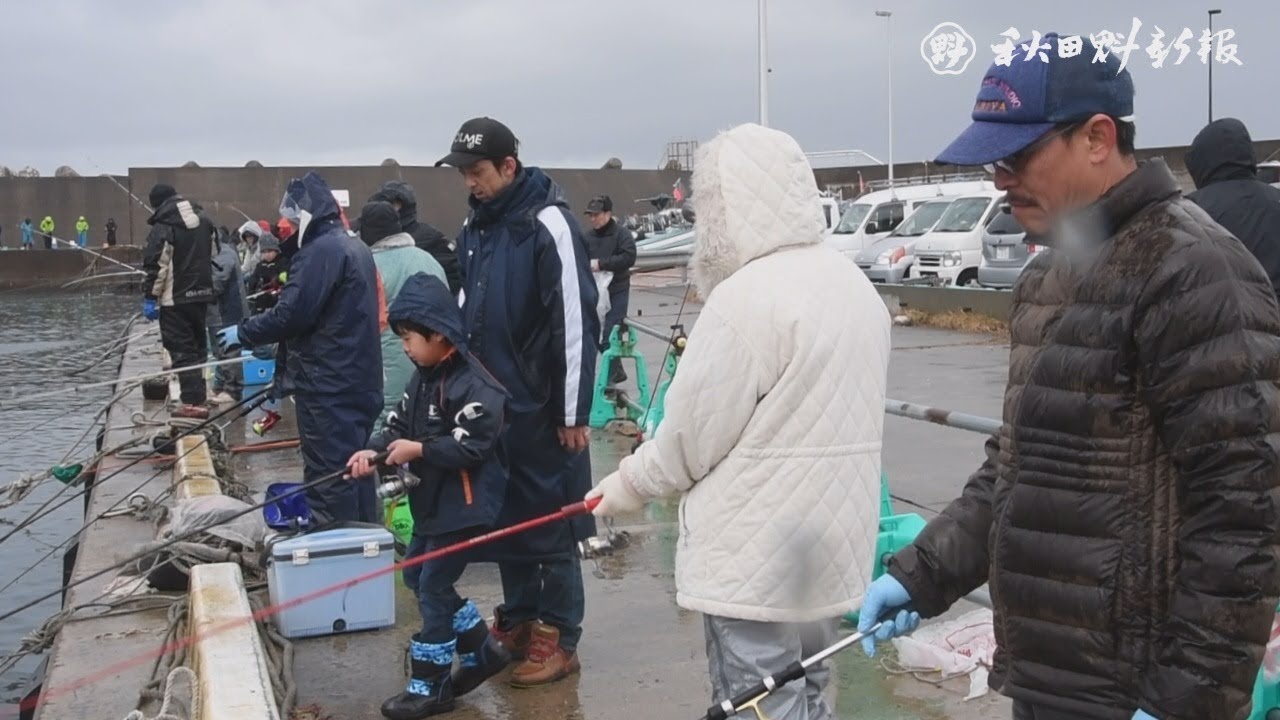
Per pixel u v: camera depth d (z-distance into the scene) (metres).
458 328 4.54
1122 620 2.23
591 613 5.70
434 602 4.56
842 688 4.61
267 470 9.96
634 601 5.86
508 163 4.80
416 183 50.31
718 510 3.09
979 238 21.31
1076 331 2.28
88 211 50.16
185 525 6.51
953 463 8.80
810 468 3.02
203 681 4.21
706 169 3.21
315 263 6.11
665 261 15.23
